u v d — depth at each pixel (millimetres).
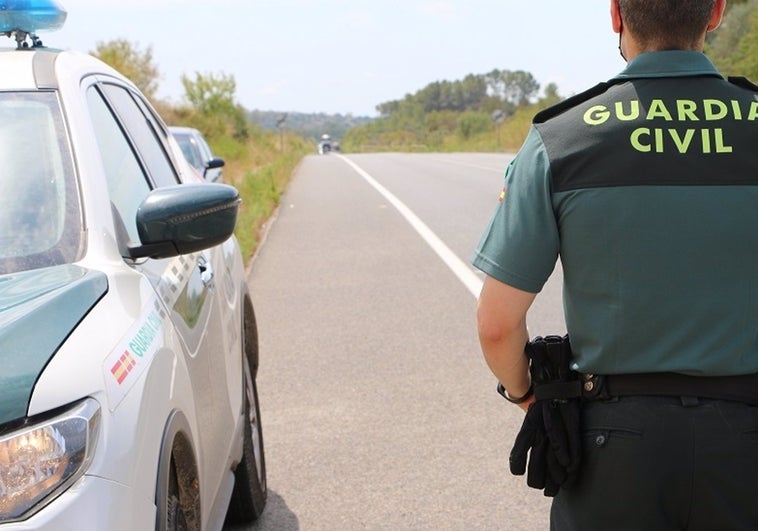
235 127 52750
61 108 3152
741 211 2182
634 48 2373
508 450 5285
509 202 2311
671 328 2211
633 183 2195
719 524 2250
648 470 2215
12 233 2795
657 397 2225
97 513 2012
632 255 2197
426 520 4449
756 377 2242
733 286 2191
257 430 4672
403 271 11180
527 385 2525
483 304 2350
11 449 1975
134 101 4238
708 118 2236
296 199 21922
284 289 10312
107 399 2184
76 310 2369
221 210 2920
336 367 7086
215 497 3334
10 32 3627
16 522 1919
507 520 4426
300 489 4867
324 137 113750
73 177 2957
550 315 8414
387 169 35562
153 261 3139
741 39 42281
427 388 6473
